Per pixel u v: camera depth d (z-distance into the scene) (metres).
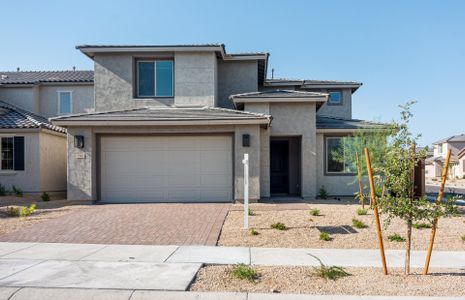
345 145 15.95
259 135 14.69
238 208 13.14
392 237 8.71
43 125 17.81
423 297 5.20
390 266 6.71
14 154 17.70
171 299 5.18
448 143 59.56
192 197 15.02
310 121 16.62
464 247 8.16
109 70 16.77
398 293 5.36
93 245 8.05
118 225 10.18
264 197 15.93
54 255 7.26
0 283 5.70
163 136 15.06
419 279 5.99
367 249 7.92
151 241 8.42
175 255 7.25
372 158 12.61
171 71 16.94
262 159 16.02
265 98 16.19
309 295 5.26
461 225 10.66
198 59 16.78
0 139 17.75
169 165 15.08
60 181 19.78
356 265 6.75
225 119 14.27
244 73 18.69
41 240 8.55
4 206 14.08
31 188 17.66
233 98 16.38
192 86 16.72
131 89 16.72
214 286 5.62
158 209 12.97
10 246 7.99
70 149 14.61
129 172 15.05
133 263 6.71
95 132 14.77
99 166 14.91
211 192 15.02
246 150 14.56
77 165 14.58
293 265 6.68
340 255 7.39
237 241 8.49
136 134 14.97
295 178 18.11
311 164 16.61
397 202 6.19
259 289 5.52
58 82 22.00
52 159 18.92
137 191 15.02
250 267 6.46
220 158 15.02
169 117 14.46
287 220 10.96
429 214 6.20
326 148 17.17
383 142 12.66
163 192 15.04
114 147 15.04
